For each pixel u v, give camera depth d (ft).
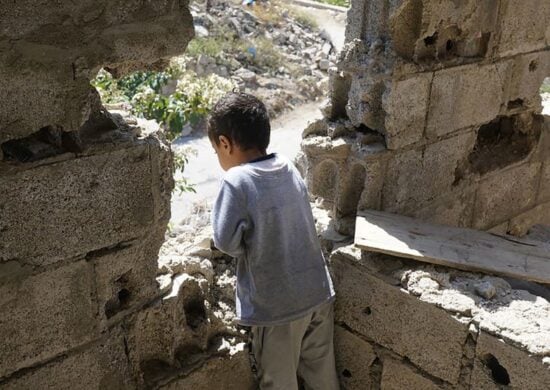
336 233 11.75
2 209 7.27
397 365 10.54
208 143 27.45
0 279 7.46
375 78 10.91
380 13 10.80
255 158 9.80
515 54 13.41
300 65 38.24
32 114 7.20
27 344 7.96
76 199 7.86
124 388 9.28
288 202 9.73
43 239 7.70
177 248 11.30
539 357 8.55
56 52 7.14
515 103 14.43
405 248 10.28
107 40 7.50
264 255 9.69
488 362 9.32
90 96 7.66
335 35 43.80
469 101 12.82
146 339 9.64
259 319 9.90
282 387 10.52
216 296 11.09
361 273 10.61
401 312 10.18
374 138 11.42
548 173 16.33
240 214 9.45
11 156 7.33
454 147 13.01
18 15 6.76
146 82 18.86
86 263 8.24
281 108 33.22
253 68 36.55
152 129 8.73
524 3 12.94
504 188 15.14
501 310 9.29
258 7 43.60
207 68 34.47
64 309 8.18
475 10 11.93
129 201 8.39
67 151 7.68
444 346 9.71
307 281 10.05
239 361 10.80
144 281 9.16
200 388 10.34
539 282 10.02
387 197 11.80
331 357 11.14
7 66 6.84
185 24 8.08
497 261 10.27
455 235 10.94
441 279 9.98
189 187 18.42
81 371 8.63
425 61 11.42
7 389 7.93
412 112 11.53
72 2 7.11
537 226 16.10
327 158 11.38
